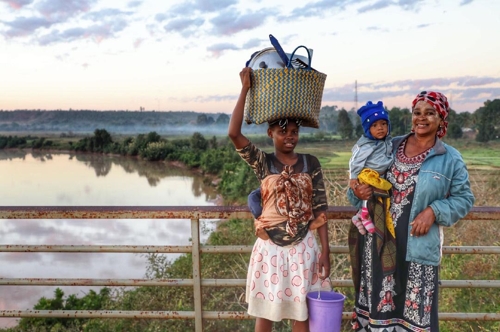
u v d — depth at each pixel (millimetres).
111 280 2670
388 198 2322
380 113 2324
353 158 2402
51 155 99500
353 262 2506
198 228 2617
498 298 5215
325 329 2273
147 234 17703
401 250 2293
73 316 2730
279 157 2430
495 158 14695
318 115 2365
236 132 2316
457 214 2199
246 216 2549
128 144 89250
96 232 18469
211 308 6262
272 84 2189
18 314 2727
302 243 2367
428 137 2277
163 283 2676
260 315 2396
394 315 2346
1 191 42906
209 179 37531
